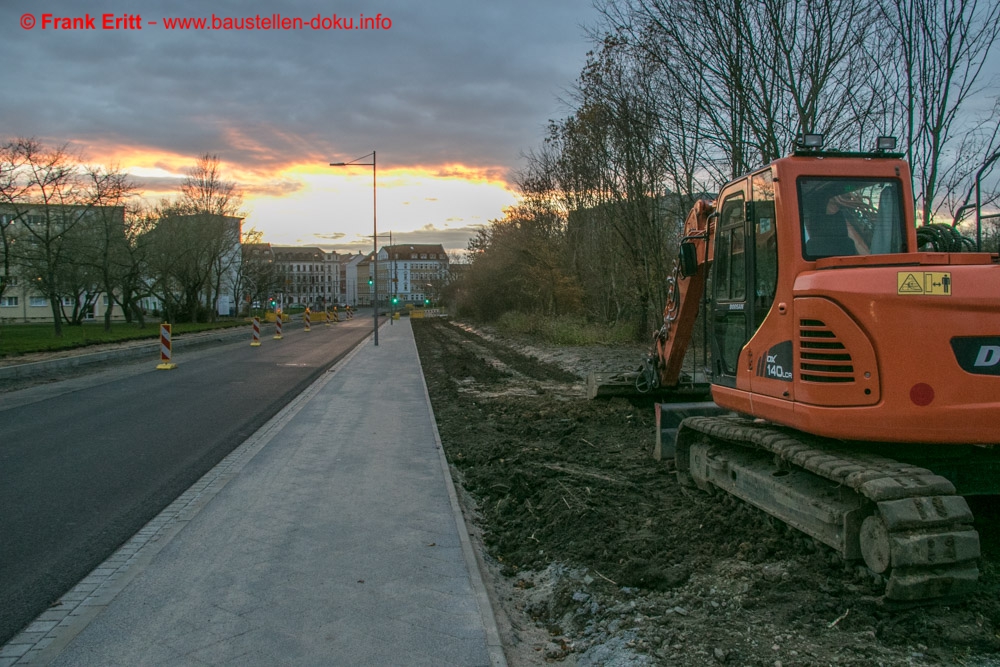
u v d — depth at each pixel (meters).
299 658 3.64
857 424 4.44
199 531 5.73
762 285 5.56
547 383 17.39
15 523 6.00
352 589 4.56
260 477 7.57
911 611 4.18
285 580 4.70
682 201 18.77
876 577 4.32
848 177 5.23
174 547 5.34
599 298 29.50
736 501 6.18
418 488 7.14
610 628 4.21
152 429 10.45
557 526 6.14
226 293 68.62
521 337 34.38
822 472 4.56
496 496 7.38
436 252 170.50
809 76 13.75
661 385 9.52
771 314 5.27
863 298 4.44
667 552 5.35
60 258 34.16
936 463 4.88
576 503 6.59
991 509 5.70
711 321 6.66
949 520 3.99
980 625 4.04
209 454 8.74
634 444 9.49
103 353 23.08
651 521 6.16
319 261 172.00
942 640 3.88
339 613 4.20
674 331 8.97
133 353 25.30
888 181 5.29
